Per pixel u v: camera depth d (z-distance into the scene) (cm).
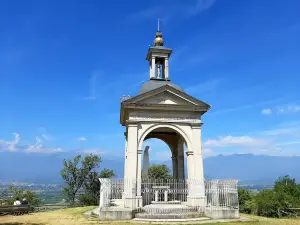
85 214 2264
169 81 2669
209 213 1912
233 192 2084
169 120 2303
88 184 5103
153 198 2466
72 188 5047
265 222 1845
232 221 1814
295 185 5078
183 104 2314
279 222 1881
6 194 4494
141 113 2284
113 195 2280
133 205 2036
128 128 2233
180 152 2806
